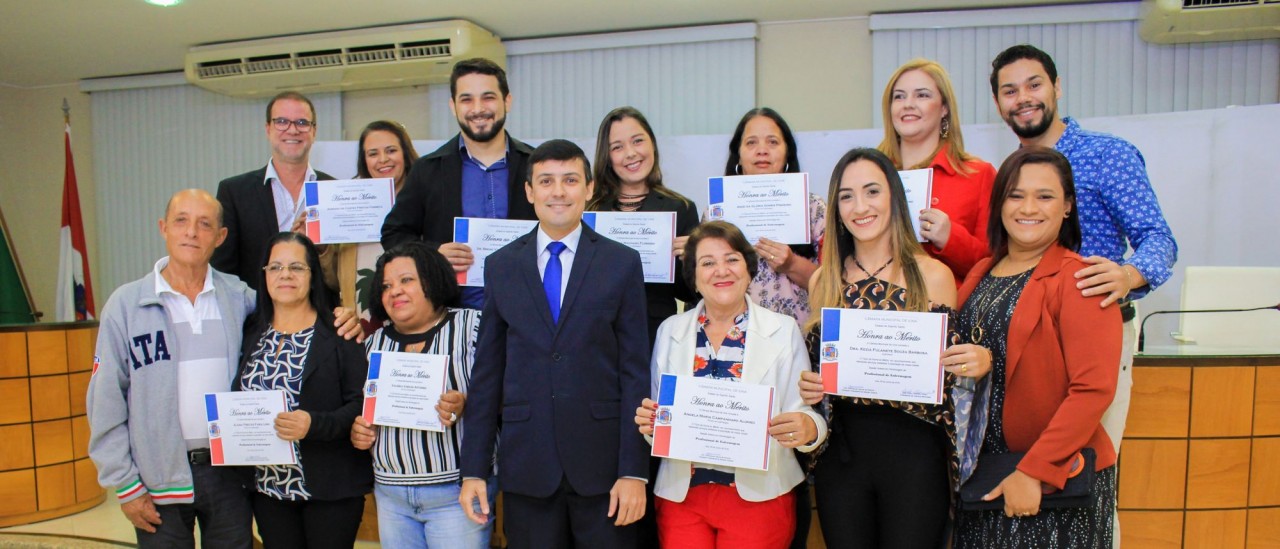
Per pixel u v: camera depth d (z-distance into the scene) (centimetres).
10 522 393
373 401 214
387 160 327
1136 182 215
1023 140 251
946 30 506
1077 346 167
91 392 218
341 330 228
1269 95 474
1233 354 244
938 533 184
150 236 661
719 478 195
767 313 205
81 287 588
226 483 224
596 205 259
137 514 219
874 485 187
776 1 489
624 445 197
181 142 646
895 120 248
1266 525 241
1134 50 486
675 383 190
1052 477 162
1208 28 454
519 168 269
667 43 544
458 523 212
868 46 523
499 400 208
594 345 199
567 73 565
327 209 281
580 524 199
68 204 588
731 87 537
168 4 477
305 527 224
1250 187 413
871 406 187
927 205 222
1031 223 176
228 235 294
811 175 441
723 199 249
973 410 181
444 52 526
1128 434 243
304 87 586
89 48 570
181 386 222
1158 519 242
